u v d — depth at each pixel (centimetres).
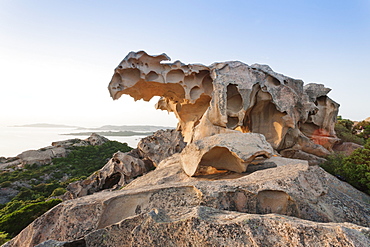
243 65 1556
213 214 361
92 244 360
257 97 1561
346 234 276
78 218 477
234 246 289
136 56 1438
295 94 1526
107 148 5341
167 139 2752
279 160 938
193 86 1630
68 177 3859
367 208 509
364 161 826
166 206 493
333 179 630
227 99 1572
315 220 445
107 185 2500
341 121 2691
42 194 2978
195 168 840
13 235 1279
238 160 788
